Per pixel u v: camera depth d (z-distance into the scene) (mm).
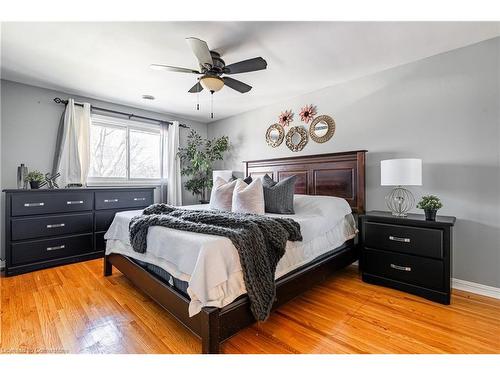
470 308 1925
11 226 2627
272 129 3904
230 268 1438
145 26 1932
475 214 2211
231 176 4215
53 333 1604
